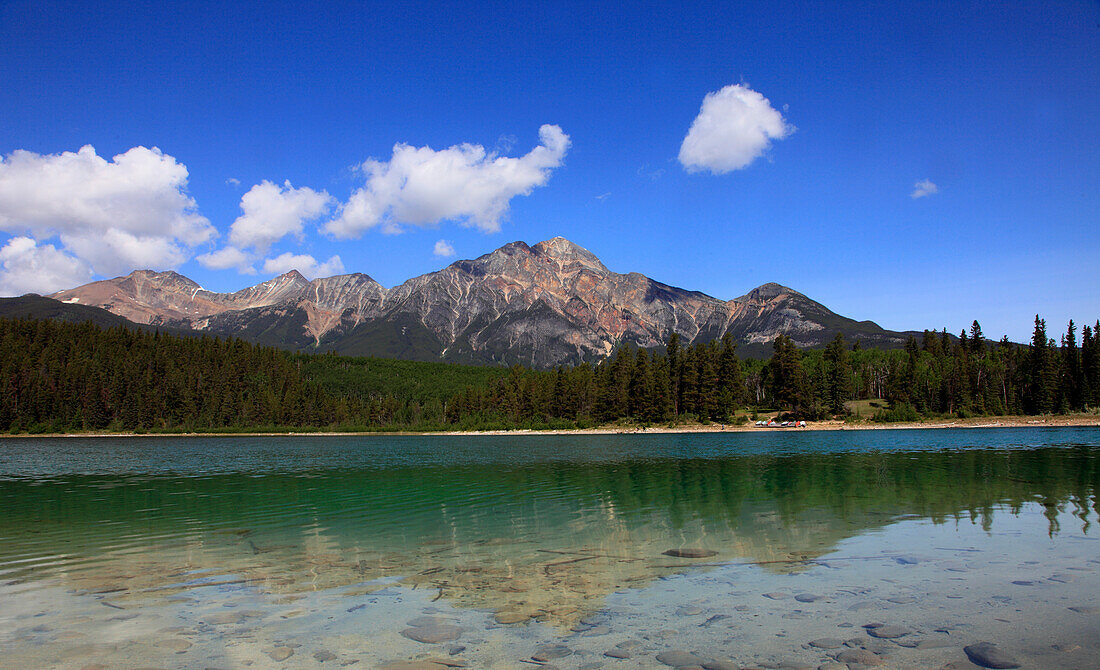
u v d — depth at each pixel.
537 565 22.69
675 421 169.75
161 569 22.72
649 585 19.72
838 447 90.38
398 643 14.73
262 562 23.72
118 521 34.00
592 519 32.66
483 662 13.45
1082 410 156.50
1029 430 131.00
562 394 187.25
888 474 51.84
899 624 15.65
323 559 24.16
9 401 180.00
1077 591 18.34
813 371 176.62
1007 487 42.19
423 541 27.47
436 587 19.86
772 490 43.19
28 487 51.84
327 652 14.20
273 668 13.27
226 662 13.67
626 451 91.94
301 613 17.23
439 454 91.50
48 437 174.62
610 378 183.00
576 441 129.50
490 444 121.12
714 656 13.63
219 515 35.81
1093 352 156.75
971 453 73.31
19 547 27.02
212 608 17.80
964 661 13.17
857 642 14.41
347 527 31.38
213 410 195.62
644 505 37.16
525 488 46.88
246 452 101.19
